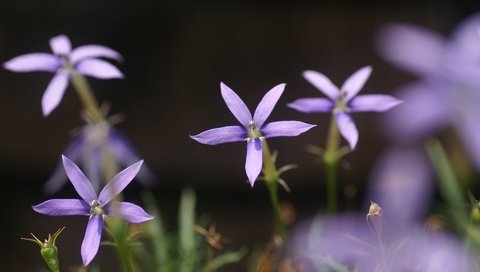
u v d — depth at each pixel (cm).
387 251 42
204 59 88
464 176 48
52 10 88
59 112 87
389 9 87
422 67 40
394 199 44
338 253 46
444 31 85
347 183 81
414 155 56
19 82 88
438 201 57
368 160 80
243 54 88
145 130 86
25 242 87
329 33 87
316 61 87
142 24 88
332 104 43
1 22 88
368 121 80
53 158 87
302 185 84
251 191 85
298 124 40
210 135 40
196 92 87
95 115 49
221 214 85
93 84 87
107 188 39
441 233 45
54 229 86
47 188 88
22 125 88
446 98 39
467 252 44
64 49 47
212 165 85
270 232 84
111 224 41
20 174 88
